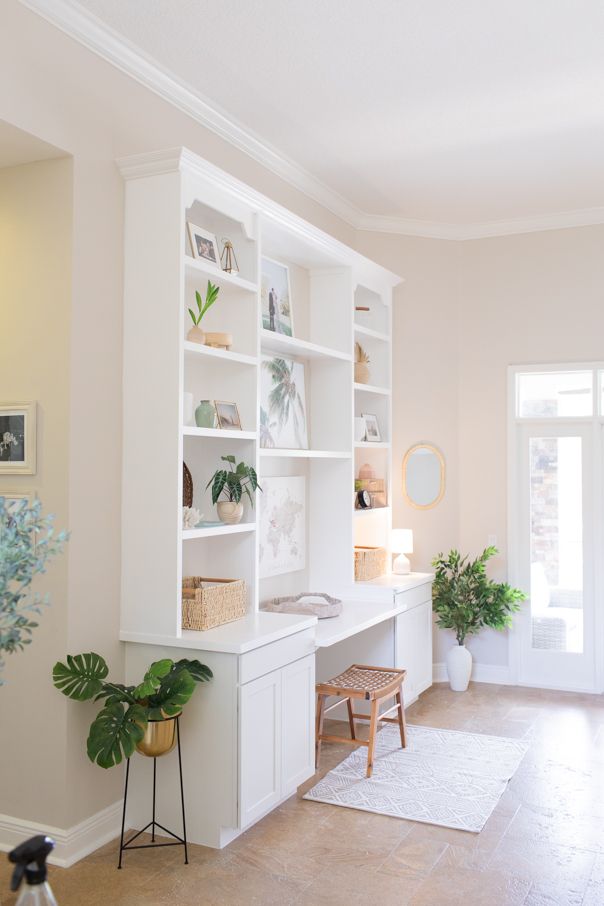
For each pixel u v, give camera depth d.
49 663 3.26
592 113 4.32
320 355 4.93
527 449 6.04
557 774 4.12
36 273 3.34
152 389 3.48
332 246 4.83
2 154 3.29
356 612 4.74
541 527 6.00
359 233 6.05
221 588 3.68
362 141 4.67
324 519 5.22
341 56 3.70
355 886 2.98
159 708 3.06
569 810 3.68
